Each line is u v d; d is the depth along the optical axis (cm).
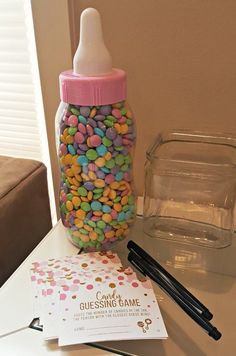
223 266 59
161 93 69
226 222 67
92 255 56
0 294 52
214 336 44
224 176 63
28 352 43
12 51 89
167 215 70
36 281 51
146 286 49
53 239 63
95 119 51
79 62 50
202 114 68
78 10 66
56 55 69
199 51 63
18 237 69
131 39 66
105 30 66
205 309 47
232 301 53
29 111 95
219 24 60
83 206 56
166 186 68
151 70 67
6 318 48
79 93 50
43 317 45
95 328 43
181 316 49
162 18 63
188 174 65
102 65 50
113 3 64
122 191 57
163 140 70
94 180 54
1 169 73
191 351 45
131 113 56
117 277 50
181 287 50
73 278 50
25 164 75
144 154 75
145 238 65
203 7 60
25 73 91
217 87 65
